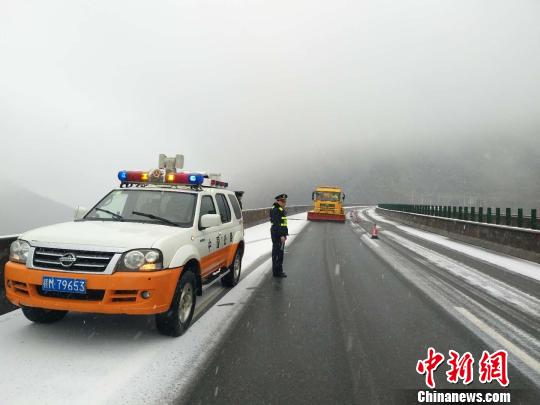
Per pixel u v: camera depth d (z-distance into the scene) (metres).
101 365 3.67
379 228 25.20
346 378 3.60
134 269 3.99
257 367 3.76
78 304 3.92
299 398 3.20
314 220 31.39
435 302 6.49
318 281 8.01
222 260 6.57
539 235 11.71
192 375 3.54
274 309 5.82
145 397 3.12
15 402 2.97
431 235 21.38
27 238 4.23
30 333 4.44
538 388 3.57
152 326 4.85
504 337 4.86
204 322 5.12
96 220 5.18
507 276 9.19
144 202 5.56
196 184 5.83
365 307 6.07
